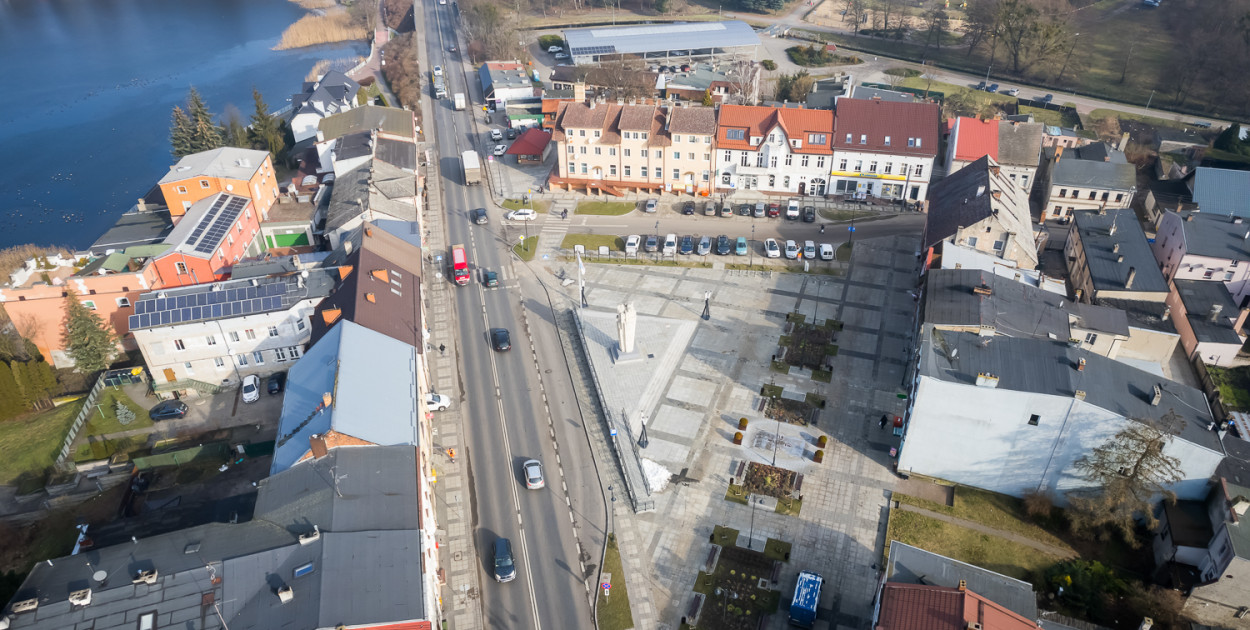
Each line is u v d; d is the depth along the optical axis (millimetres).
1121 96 194500
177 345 90625
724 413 88875
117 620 54750
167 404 89875
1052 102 191625
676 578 70188
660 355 97938
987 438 74938
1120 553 71938
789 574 70250
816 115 133000
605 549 72938
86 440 86250
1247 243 104188
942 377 73562
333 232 116000
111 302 98938
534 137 156750
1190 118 181000
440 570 70500
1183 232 106375
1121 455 69812
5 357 94125
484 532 74625
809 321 104750
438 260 121000
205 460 82562
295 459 68812
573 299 110938
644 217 133250
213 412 90250
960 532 74000
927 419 75750
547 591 69062
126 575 57719
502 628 65938
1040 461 74688
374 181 125750
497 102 186500
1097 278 100938
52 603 55781
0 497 80812
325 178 145875
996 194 105625
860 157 131875
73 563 59031
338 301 89750
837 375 94750
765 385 93062
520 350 100188
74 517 77438
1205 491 70062
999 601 60031
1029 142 133500
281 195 133875
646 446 84062
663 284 113688
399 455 69750
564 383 94375
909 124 130750
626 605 67812
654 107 138000
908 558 63469
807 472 80812
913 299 109250
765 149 133875
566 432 86812
